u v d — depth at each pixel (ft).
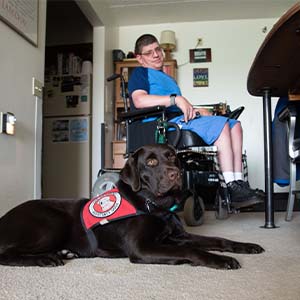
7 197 7.16
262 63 6.23
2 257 4.26
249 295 2.93
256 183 15.05
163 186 4.61
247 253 4.58
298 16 4.61
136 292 3.09
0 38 7.08
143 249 4.19
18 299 2.98
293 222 8.33
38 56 8.74
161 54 9.12
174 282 3.36
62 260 4.37
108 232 4.63
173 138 7.43
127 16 15.60
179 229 4.98
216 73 15.69
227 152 7.53
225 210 9.09
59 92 14.52
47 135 14.46
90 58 15.53
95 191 9.22
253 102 15.40
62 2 14.55
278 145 8.41
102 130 13.85
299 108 7.88
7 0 7.27
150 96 7.89
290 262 4.07
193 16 15.60
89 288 3.25
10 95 7.39
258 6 14.85
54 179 14.29
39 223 4.49
